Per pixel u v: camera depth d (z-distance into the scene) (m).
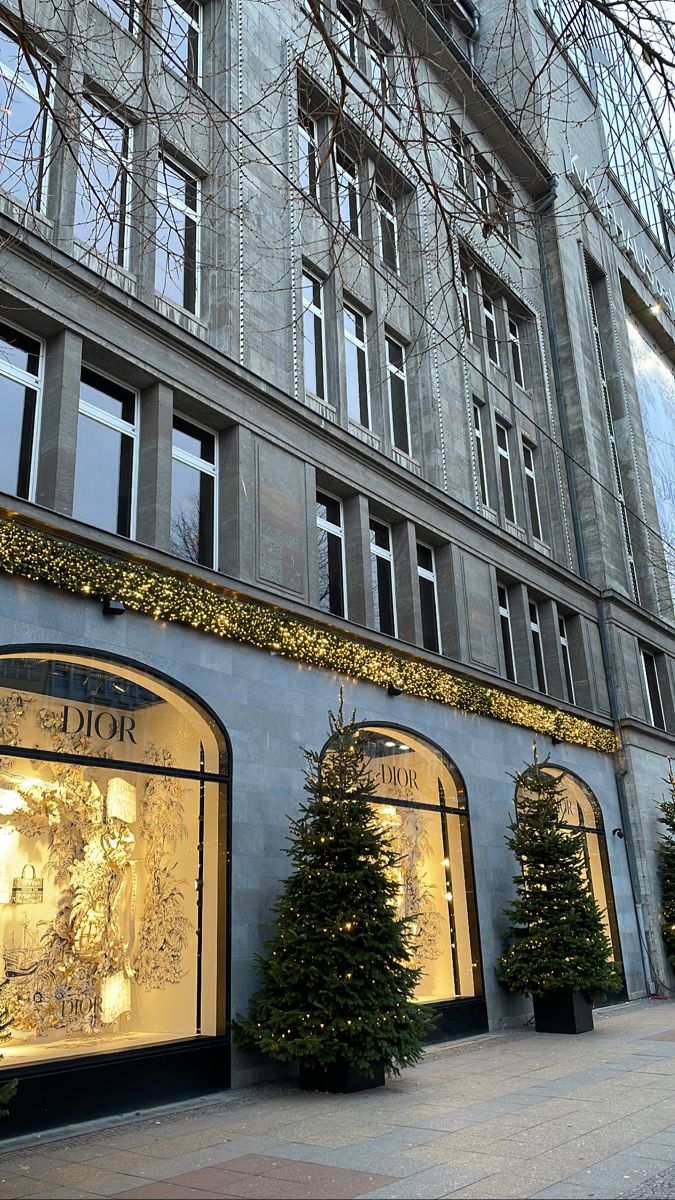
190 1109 9.55
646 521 28.81
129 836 10.86
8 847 9.70
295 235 15.69
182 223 14.12
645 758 24.08
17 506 9.93
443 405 19.28
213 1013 10.86
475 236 22.12
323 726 13.47
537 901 15.93
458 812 16.31
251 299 14.46
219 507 13.31
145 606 10.97
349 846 11.08
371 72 18.94
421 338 19.33
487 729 17.81
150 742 11.17
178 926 11.00
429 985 14.70
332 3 17.42
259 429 13.80
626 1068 11.30
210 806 11.56
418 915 14.04
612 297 30.64
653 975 21.56
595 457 26.16
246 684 12.31
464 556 18.67
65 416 11.02
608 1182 6.39
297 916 10.93
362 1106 9.43
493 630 18.95
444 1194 6.21
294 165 15.90
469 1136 7.93
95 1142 8.18
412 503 17.33
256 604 12.77
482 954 15.79
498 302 24.38
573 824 20.92
